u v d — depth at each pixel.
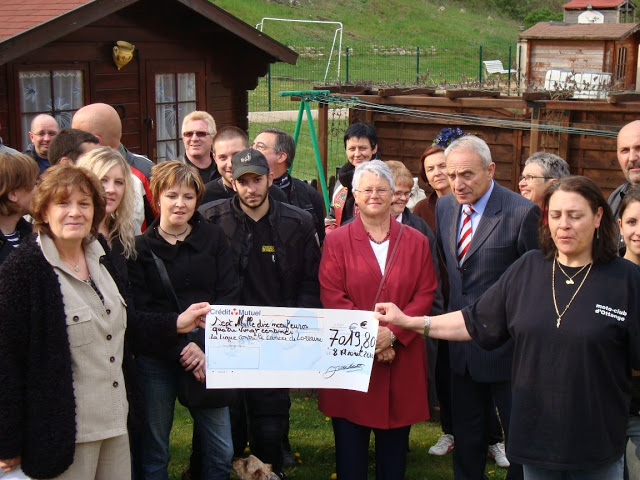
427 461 5.53
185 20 10.05
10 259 3.26
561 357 3.48
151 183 4.18
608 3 29.67
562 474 3.63
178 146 10.33
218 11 9.80
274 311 4.13
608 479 3.55
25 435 3.22
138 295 4.16
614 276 3.50
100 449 3.54
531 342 3.57
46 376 3.23
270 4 42.19
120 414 3.52
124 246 4.06
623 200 4.03
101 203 3.47
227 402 4.18
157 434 4.25
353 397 4.38
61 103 8.80
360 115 10.72
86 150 4.72
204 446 4.35
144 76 9.67
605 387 3.47
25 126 8.47
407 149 10.55
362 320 4.17
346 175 6.45
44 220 3.34
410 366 4.43
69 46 8.76
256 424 4.69
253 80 11.02
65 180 3.30
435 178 5.75
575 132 9.45
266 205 4.66
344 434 4.46
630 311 3.45
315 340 4.18
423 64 34.53
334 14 44.00
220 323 4.09
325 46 36.72
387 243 4.48
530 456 3.56
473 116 10.07
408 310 4.38
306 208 5.95
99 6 8.44
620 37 21.16
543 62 22.31
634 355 3.47
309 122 9.88
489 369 4.52
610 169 9.49
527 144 9.90
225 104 10.92
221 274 4.31
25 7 8.50
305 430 5.96
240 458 4.48
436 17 48.50
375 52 36.72
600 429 3.47
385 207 4.38
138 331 3.87
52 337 3.25
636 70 22.44
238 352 4.12
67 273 3.35
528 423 3.58
